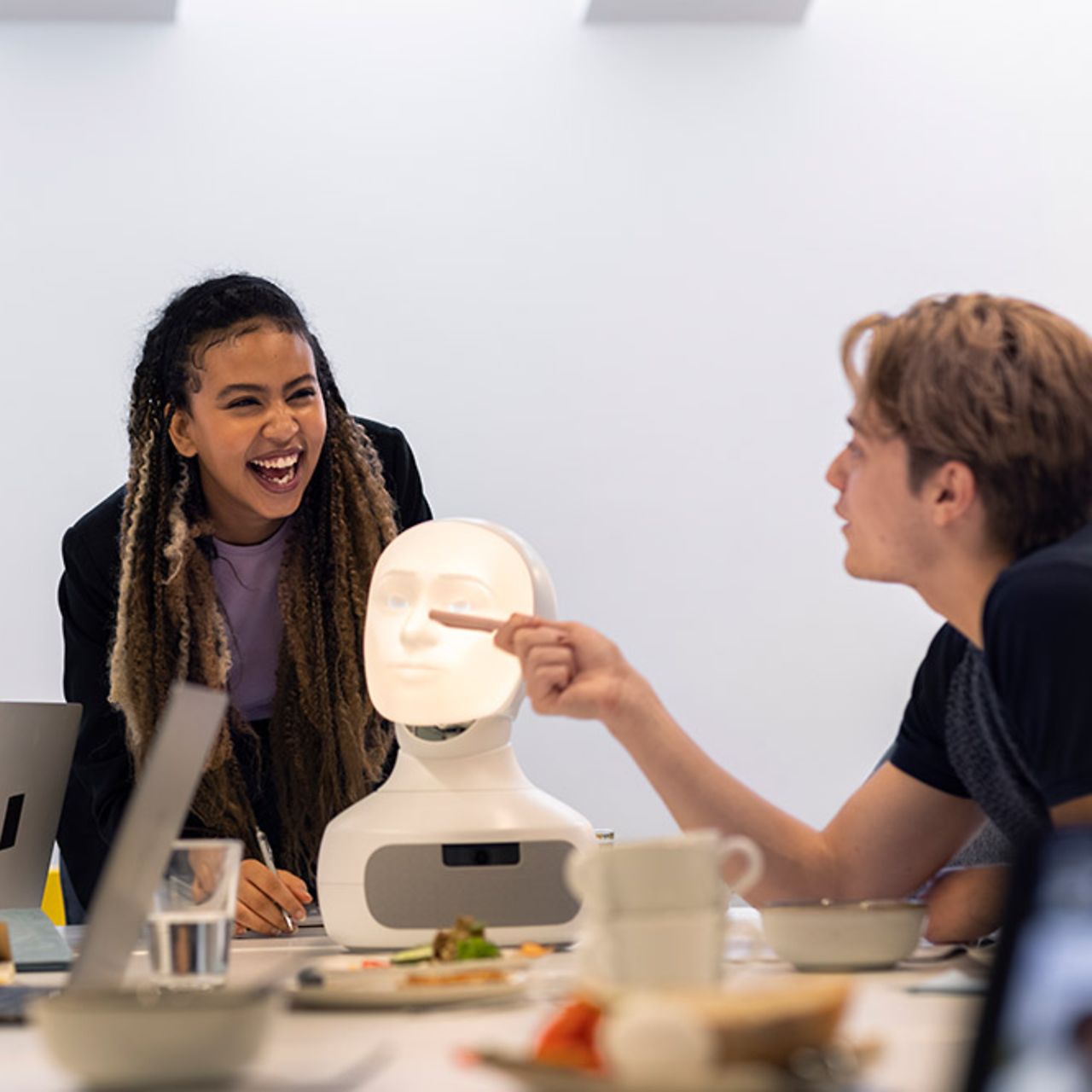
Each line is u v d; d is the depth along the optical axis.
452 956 1.74
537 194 7.68
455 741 2.16
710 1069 0.90
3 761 2.31
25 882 2.47
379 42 7.59
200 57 7.46
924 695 2.12
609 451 7.69
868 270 7.86
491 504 7.64
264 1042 1.08
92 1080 1.05
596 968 1.32
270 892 2.41
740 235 7.79
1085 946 0.81
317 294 7.52
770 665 7.74
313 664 3.02
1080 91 7.99
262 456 2.87
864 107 7.86
